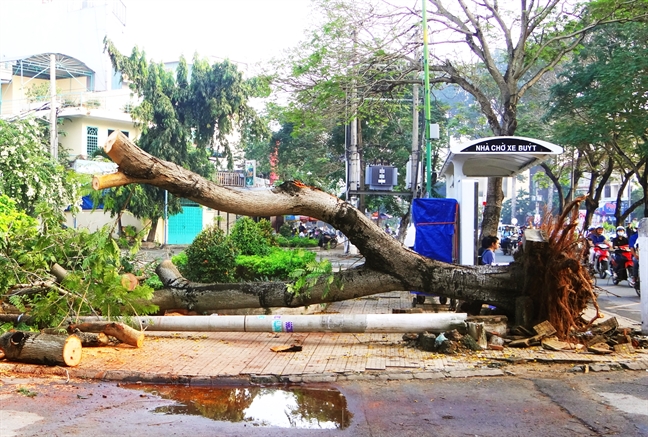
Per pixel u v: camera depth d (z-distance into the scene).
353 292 9.51
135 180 8.20
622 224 30.09
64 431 5.10
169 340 8.95
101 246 8.31
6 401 5.94
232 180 38.75
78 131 36.38
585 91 24.67
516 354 7.84
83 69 38.31
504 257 38.72
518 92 17.70
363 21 17.72
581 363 7.48
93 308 8.78
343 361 7.58
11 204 11.54
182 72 36.53
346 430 5.20
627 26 22.33
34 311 8.50
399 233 28.75
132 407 5.83
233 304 9.74
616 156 29.73
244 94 36.81
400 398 6.15
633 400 6.05
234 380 6.73
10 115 32.81
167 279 10.02
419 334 8.52
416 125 24.11
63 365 7.16
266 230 17.72
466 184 11.30
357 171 26.22
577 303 8.90
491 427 5.28
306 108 18.89
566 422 5.40
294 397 6.22
